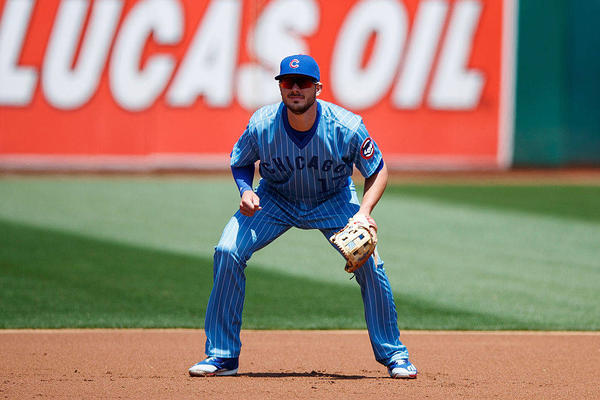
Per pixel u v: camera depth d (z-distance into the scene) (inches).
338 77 2359.7
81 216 1732.3
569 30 2488.9
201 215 1779.0
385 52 2372.0
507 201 2038.6
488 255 1451.8
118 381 684.7
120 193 2033.7
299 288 1197.7
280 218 714.2
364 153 685.3
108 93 2341.3
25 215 1727.4
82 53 2327.8
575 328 996.6
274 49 2352.4
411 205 1951.3
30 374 724.0
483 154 2460.6
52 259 1347.2
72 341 892.6
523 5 2443.4
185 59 2347.4
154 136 2362.2
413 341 919.7
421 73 2391.7
